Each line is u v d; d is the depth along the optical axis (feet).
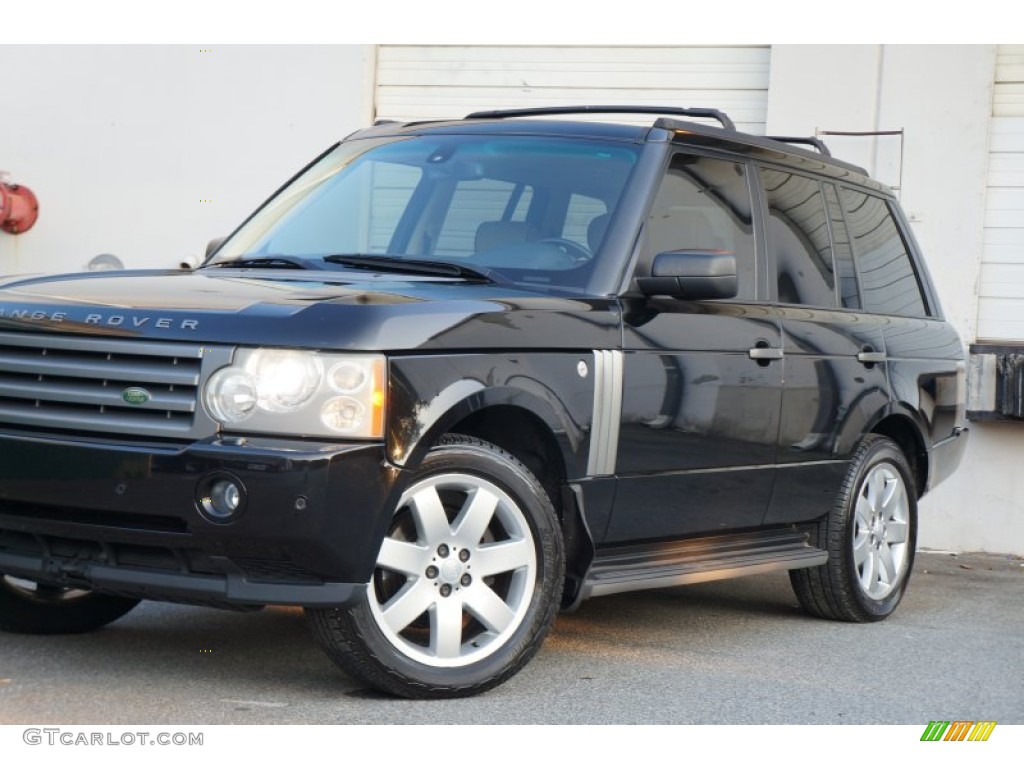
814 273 19.10
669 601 21.15
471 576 13.87
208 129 30.53
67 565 13.26
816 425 18.49
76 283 14.32
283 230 17.37
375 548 12.81
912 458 21.57
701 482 16.53
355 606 12.95
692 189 17.07
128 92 30.76
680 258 15.28
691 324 16.33
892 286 21.30
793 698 14.97
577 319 14.79
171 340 12.84
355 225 16.98
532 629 14.25
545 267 15.66
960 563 27.07
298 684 14.25
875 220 21.20
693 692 14.98
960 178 27.96
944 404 21.89
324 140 30.22
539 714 13.57
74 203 31.07
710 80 29.45
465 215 16.40
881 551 20.39
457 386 13.33
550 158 16.80
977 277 27.96
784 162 18.97
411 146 17.71
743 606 21.04
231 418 12.58
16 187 30.78
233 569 12.67
